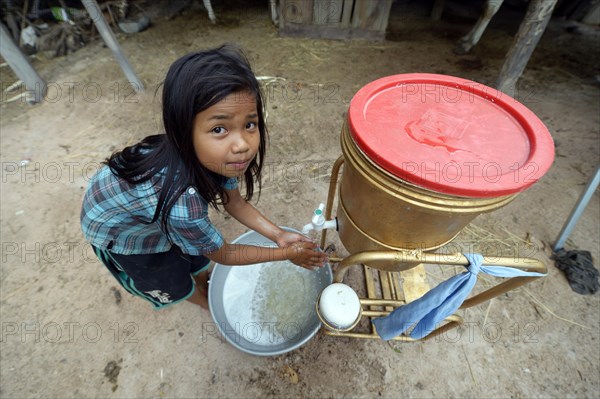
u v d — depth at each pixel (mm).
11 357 1255
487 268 719
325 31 3553
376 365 1216
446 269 1525
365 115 700
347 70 3047
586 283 1415
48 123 2451
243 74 525
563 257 1521
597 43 3432
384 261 816
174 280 1014
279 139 2256
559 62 3105
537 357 1236
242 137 565
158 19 3881
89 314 1374
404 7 4344
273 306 1303
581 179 1923
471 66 3076
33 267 1535
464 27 3879
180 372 1215
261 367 1217
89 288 1456
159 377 1204
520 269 720
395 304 1108
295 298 1319
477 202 564
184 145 576
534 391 1161
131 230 800
